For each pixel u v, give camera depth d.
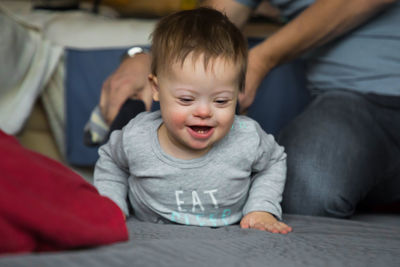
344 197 1.00
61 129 1.83
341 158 1.05
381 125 1.12
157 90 0.84
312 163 1.04
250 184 0.95
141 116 0.93
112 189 0.92
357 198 1.04
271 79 1.65
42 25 1.86
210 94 0.77
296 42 1.14
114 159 0.94
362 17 1.15
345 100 1.16
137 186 0.91
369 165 1.06
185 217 0.88
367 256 0.58
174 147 0.86
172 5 2.20
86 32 1.83
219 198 0.88
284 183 0.98
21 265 0.35
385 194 1.14
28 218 0.43
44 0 2.24
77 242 0.46
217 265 0.46
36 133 1.87
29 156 0.52
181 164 0.85
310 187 1.02
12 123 1.63
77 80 1.79
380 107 1.14
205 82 0.76
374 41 1.19
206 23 0.81
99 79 1.78
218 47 0.76
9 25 1.67
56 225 0.45
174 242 0.53
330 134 1.09
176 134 0.80
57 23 1.89
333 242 0.67
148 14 2.21
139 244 0.51
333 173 1.03
